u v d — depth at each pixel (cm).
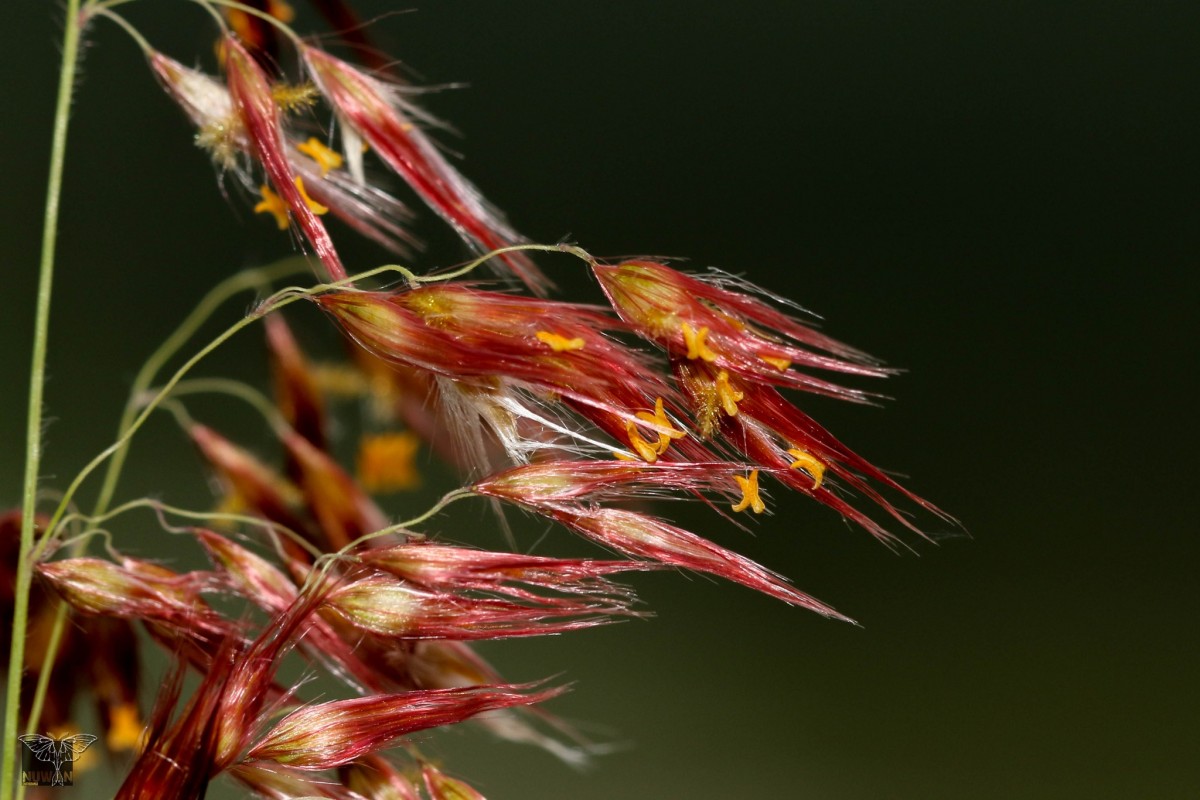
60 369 17
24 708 11
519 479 10
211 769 10
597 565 10
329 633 11
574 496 10
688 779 17
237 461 12
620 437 10
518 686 10
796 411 10
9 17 17
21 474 17
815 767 17
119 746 11
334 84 11
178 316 17
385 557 10
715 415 10
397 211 11
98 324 17
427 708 10
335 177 11
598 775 17
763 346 10
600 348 10
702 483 10
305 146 10
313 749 10
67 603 10
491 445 11
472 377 10
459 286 10
